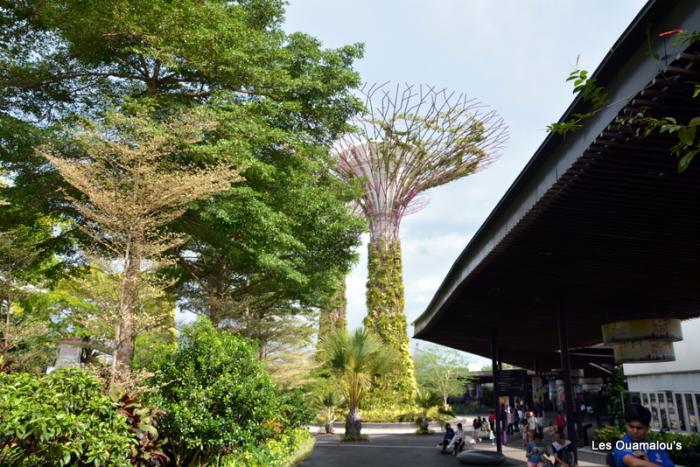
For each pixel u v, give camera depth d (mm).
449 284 18406
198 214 15398
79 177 10898
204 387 10773
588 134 7238
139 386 10219
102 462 6855
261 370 11898
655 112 6312
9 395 6363
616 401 31234
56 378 7379
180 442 10422
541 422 32219
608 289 15750
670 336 18641
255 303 21844
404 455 21984
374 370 29656
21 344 17469
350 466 18328
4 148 13461
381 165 39719
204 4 14711
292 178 16656
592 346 34062
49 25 13977
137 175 11125
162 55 13977
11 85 14664
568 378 15734
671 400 23453
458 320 23625
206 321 11742
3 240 14508
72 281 16781
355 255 19891
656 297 16594
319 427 38625
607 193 8680
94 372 10016
